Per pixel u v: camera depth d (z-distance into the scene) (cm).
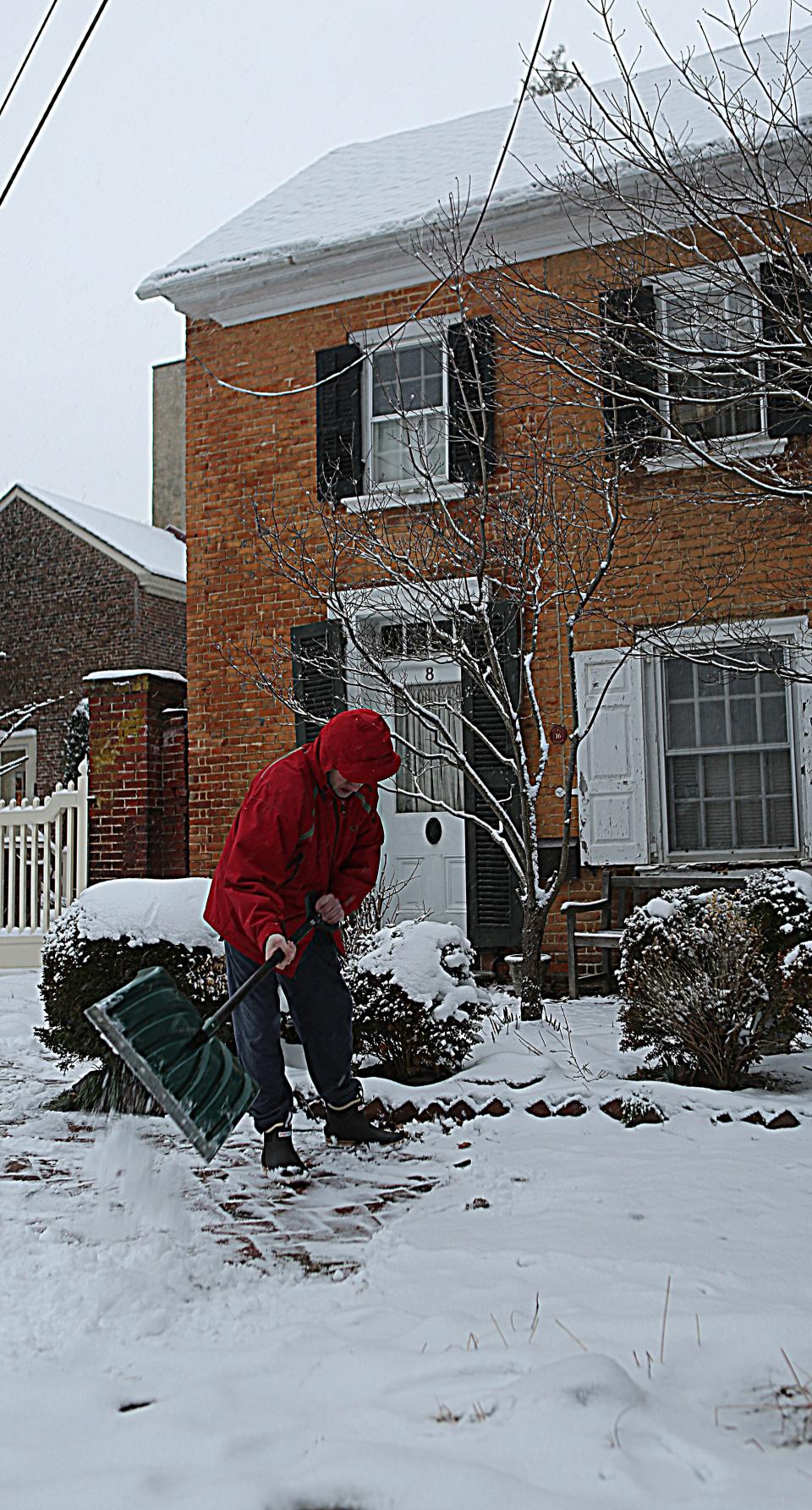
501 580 995
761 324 708
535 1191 426
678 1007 582
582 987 954
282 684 1134
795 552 956
